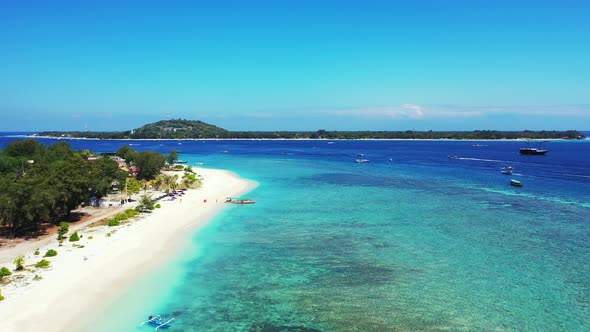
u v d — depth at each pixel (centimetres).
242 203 9644
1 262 5109
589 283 4888
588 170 17125
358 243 6450
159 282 4784
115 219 7356
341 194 11088
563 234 6956
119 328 3716
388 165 19875
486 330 3844
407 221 7919
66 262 5181
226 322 3941
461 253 5966
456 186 12575
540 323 3969
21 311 3875
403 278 5038
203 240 6544
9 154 14875
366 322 3972
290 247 6238
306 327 3872
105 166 10356
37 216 6656
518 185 12512
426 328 3875
